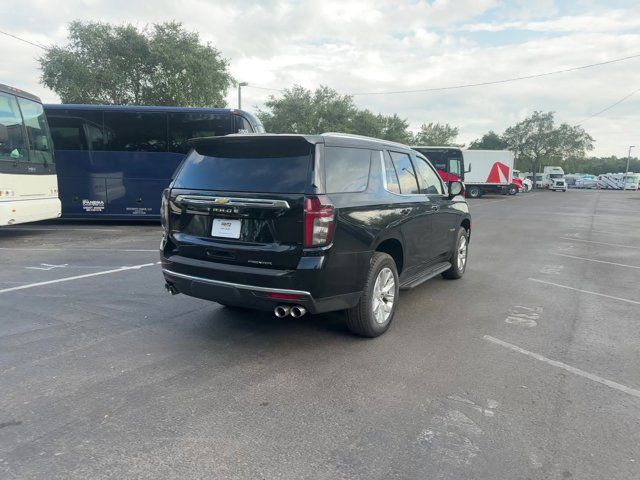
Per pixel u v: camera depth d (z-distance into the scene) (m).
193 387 3.66
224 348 4.45
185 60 29.91
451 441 2.99
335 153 4.32
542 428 3.15
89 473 2.62
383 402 3.47
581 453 2.88
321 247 3.95
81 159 13.79
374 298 4.67
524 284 7.32
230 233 4.21
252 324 5.12
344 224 4.14
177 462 2.73
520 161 78.00
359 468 2.70
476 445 2.95
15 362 4.05
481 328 5.17
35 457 2.75
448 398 3.55
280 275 3.91
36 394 3.50
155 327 4.99
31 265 8.00
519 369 4.09
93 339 4.62
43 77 28.45
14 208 9.88
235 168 4.34
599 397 3.61
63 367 3.97
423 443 2.96
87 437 2.96
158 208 14.10
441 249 6.60
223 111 14.00
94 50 29.08
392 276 4.94
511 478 2.64
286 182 4.03
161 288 6.55
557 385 3.80
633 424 3.22
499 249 10.88
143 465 2.70
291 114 51.97
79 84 28.52
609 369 4.13
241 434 3.03
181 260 4.45
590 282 7.54
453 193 6.75
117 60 29.47
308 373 3.94
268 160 4.21
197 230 4.43
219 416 3.24
